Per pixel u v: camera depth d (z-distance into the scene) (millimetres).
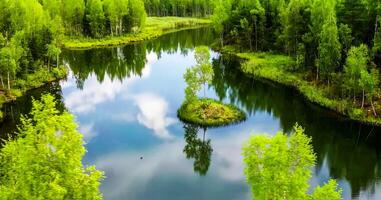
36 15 120312
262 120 74500
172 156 61812
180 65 121188
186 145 65438
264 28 124812
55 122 25016
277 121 73750
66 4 156125
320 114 75875
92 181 25406
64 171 24016
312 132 68562
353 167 57688
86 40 153125
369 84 70188
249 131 69688
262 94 89625
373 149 62938
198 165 58750
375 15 86250
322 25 88500
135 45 151125
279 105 82375
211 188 52312
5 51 84438
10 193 23672
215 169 57500
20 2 117000
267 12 127312
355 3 90250
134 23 169375
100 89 97250
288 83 94562
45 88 94938
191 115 75312
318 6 94188
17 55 89000
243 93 90562
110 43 151500
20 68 89562
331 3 94562
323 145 64125
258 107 81562
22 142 24969
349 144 64312
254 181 28203
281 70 101812
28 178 23000
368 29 88250
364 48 75500
